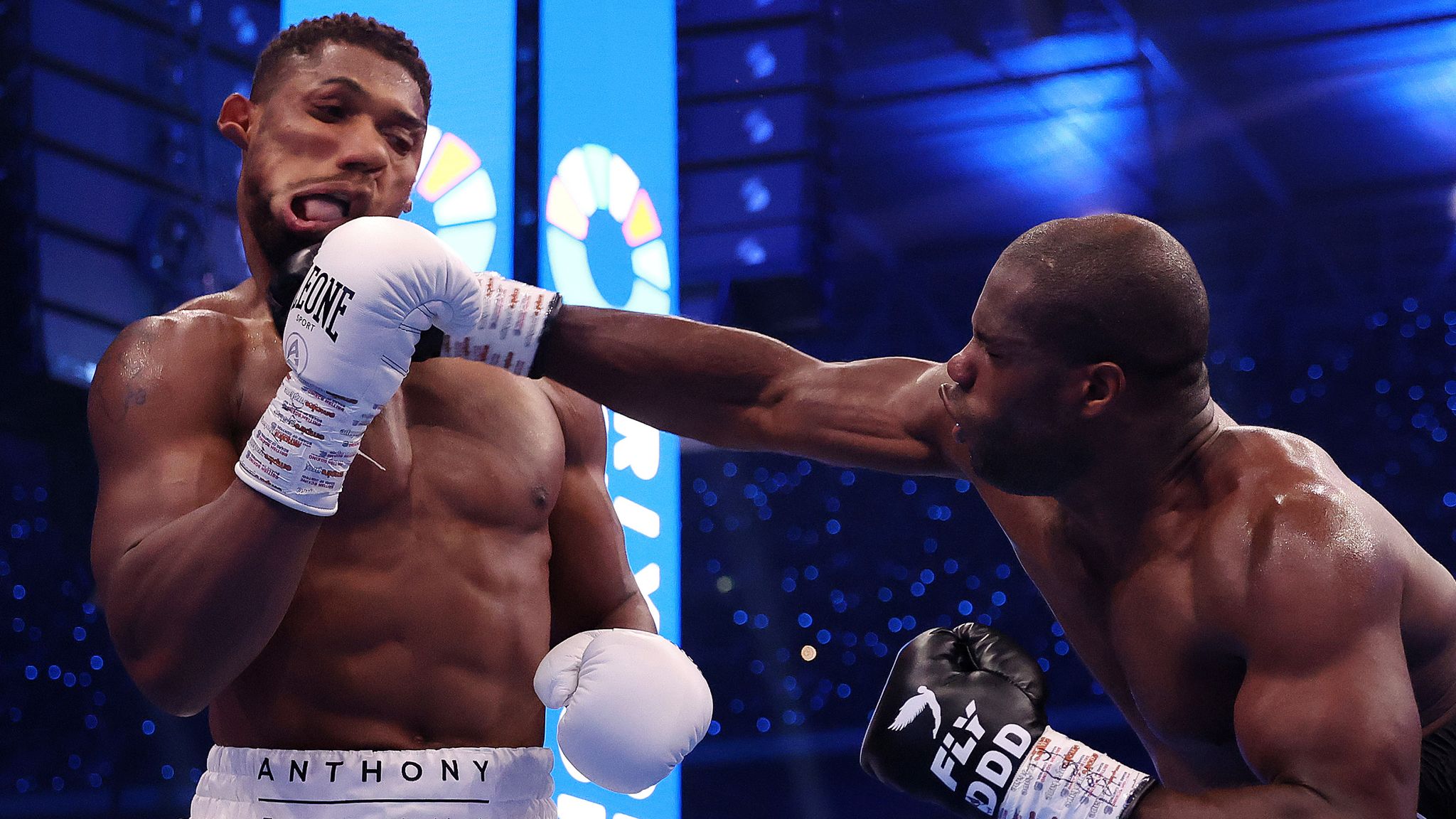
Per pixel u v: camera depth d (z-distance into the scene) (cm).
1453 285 970
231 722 169
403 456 172
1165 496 166
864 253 1023
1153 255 158
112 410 163
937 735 160
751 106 577
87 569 722
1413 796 141
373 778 160
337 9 324
